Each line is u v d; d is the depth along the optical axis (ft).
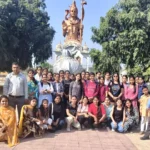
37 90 31.71
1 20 104.27
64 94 34.22
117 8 79.36
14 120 25.17
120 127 30.48
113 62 77.66
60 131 30.25
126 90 33.04
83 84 34.27
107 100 32.68
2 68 108.99
